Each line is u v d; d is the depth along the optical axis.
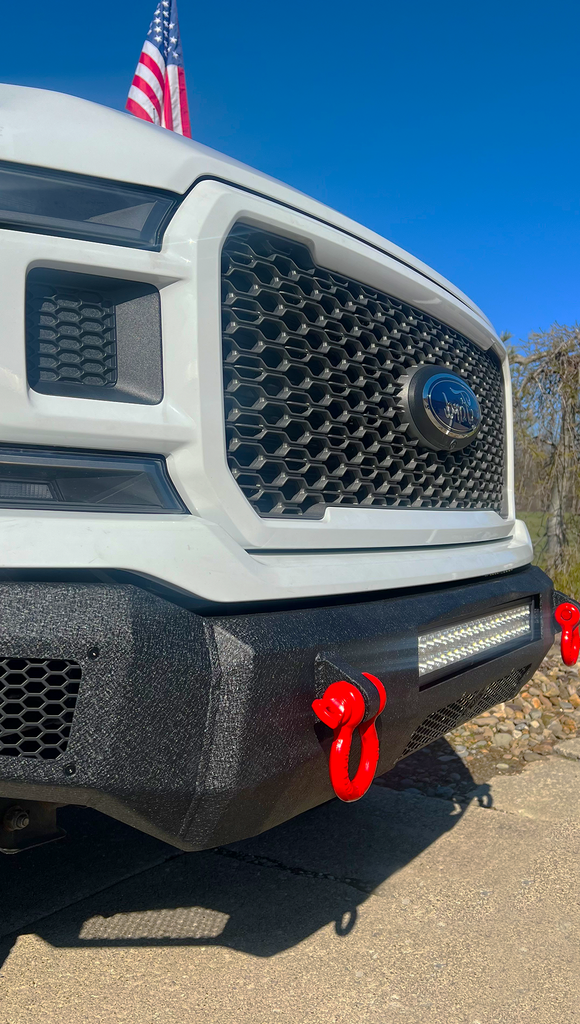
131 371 1.43
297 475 1.72
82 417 1.34
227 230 1.53
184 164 1.51
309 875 2.22
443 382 2.12
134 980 1.71
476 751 3.37
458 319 2.38
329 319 1.82
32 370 1.34
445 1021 1.59
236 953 1.82
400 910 2.03
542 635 2.45
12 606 1.21
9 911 1.98
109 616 1.24
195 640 1.32
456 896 2.11
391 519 1.95
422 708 1.77
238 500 1.51
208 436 1.46
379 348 1.99
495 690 2.31
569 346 6.52
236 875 2.21
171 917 1.97
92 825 2.54
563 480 6.68
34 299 1.35
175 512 1.44
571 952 1.84
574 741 3.46
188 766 1.30
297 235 1.72
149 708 1.26
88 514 1.32
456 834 2.52
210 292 1.48
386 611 1.70
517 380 6.84
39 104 1.43
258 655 1.34
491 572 2.24
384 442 2.00
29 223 1.33
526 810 2.72
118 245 1.40
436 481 2.23
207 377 1.46
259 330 1.64
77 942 1.85
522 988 1.70
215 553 1.39
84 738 1.23
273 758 1.37
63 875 2.19
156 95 5.45
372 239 2.02
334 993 1.67
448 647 1.94
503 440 2.72
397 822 2.61
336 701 1.38
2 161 1.33
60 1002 1.62
